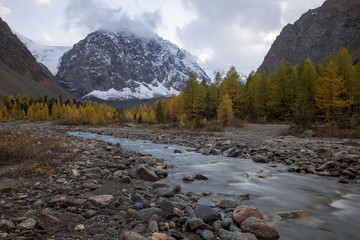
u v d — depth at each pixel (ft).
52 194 19.99
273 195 22.00
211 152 49.01
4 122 225.56
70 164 31.53
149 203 18.86
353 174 28.40
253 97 178.81
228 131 102.78
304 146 50.88
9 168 26.86
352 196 21.74
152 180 27.04
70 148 45.01
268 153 44.14
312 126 80.18
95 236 12.91
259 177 28.94
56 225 13.89
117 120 283.79
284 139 68.08
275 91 147.64
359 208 18.72
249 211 15.74
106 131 122.42
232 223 15.38
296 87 143.43
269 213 17.53
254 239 13.23
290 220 16.28
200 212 16.42
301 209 18.44
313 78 132.16
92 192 21.59
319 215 17.25
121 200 19.15
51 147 42.11
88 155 39.91
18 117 300.20
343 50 132.26
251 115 147.54
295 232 14.49
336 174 29.45
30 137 53.36
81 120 226.58
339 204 19.65
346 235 14.19
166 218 15.80
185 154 47.44
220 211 17.79
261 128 102.68
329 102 108.37
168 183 26.20
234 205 18.57
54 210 16.37
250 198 21.12
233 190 23.58
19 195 19.08
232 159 41.88
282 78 149.89
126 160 37.78
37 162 29.76
